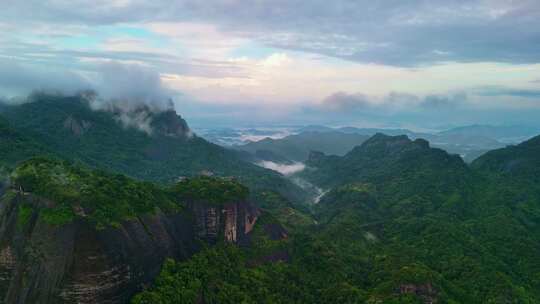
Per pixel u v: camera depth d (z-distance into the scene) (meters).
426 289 135.12
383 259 173.00
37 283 95.62
